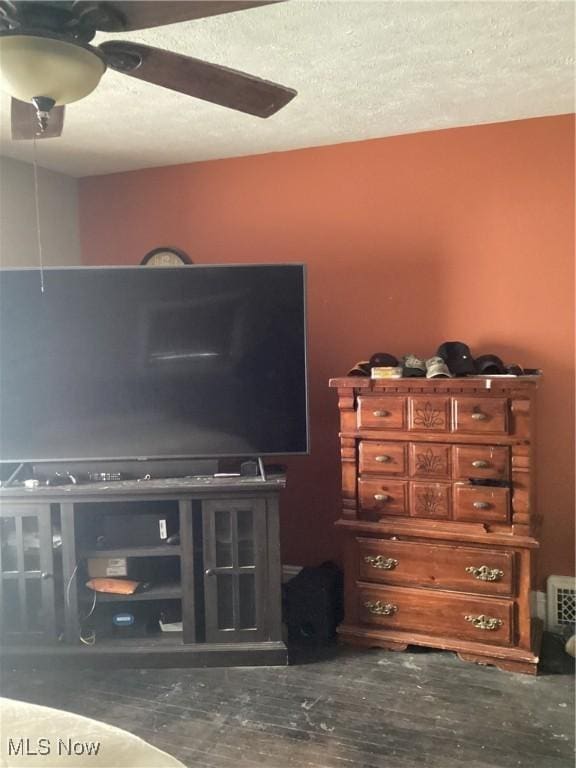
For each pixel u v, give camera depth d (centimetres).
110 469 280
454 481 261
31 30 130
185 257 331
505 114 279
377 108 270
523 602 254
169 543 275
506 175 290
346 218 320
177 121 283
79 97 150
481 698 237
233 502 265
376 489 273
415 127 296
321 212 324
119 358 279
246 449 281
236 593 267
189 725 224
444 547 263
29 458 281
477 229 297
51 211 357
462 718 225
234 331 278
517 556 253
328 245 324
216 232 345
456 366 269
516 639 256
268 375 279
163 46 209
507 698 237
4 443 282
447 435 260
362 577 278
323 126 292
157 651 265
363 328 320
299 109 269
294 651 277
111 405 280
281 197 331
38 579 269
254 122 285
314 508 333
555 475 289
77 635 268
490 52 216
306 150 324
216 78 163
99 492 262
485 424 254
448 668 259
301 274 278
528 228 288
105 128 291
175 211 353
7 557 271
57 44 133
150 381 279
